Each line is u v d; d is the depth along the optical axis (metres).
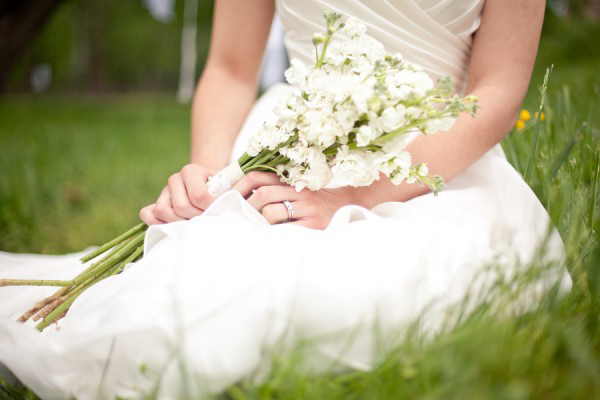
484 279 1.20
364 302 1.11
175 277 1.12
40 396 1.15
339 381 1.08
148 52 27.23
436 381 0.99
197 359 1.03
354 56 1.34
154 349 1.06
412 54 1.69
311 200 1.40
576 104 2.90
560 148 2.04
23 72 24.05
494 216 1.51
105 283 1.30
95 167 5.01
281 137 1.35
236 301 1.08
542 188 1.79
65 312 1.41
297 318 1.11
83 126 9.76
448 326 1.15
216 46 2.06
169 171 4.87
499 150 1.72
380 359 1.07
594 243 1.44
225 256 1.15
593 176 1.62
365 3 1.68
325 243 1.22
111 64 26.89
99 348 1.08
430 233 1.31
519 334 1.08
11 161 5.05
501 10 1.57
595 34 8.35
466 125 1.52
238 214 1.34
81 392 1.12
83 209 3.65
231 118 1.96
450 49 1.70
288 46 1.87
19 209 3.38
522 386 0.95
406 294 1.14
